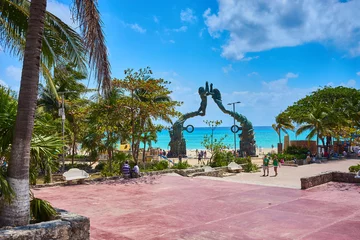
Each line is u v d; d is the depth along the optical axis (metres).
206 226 8.21
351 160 37.34
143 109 19.41
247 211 9.72
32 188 14.24
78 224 5.95
